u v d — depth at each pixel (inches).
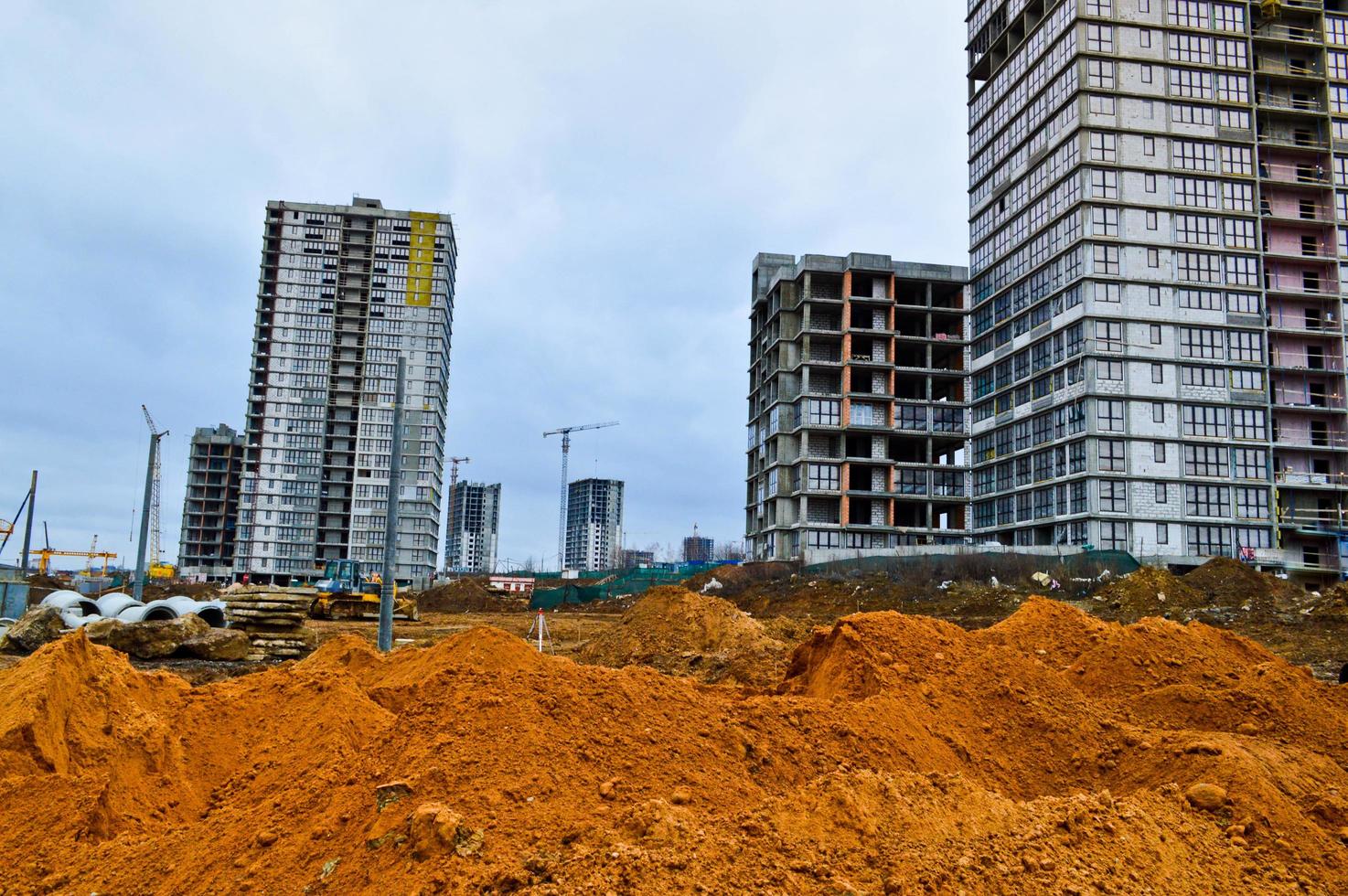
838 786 271.3
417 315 4955.7
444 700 317.4
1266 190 2428.6
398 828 239.5
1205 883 265.6
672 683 365.7
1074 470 2272.4
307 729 401.4
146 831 319.0
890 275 3041.3
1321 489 2319.1
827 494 2906.0
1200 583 1633.9
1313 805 344.8
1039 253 2486.5
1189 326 2282.2
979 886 231.9
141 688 412.8
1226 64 2391.7
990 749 407.8
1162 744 388.8
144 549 1370.6
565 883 211.8
